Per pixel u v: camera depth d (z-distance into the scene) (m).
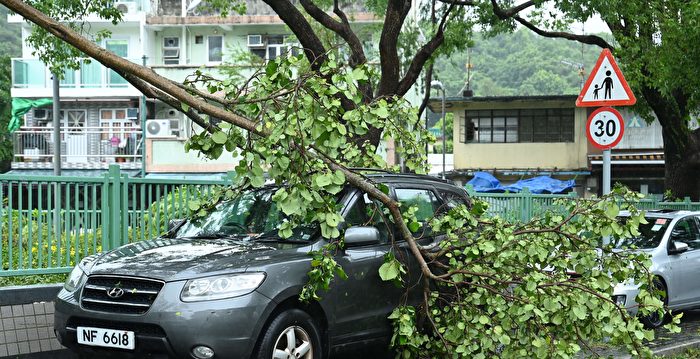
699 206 20.89
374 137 13.02
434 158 53.72
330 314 6.96
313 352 6.77
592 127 9.87
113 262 6.83
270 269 6.53
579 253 7.18
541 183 35.22
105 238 9.60
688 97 22.16
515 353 6.74
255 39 37.16
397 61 14.44
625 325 6.80
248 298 6.32
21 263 8.91
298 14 13.74
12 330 8.12
